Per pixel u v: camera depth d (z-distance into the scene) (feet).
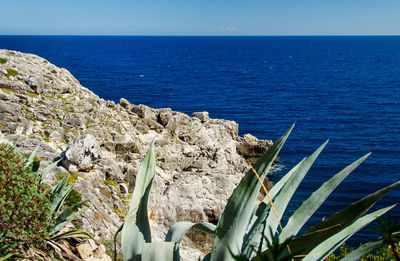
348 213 10.30
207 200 68.23
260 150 120.98
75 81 110.22
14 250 23.66
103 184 55.01
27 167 25.58
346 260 11.71
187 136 98.63
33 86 87.61
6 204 21.76
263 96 343.05
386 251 21.18
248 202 11.36
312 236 10.32
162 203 64.08
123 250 13.07
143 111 99.96
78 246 29.94
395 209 108.88
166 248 12.21
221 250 11.57
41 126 74.23
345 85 417.69
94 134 80.18
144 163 14.44
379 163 152.56
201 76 498.28
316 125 226.79
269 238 12.87
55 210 28.66
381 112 265.13
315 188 120.67
